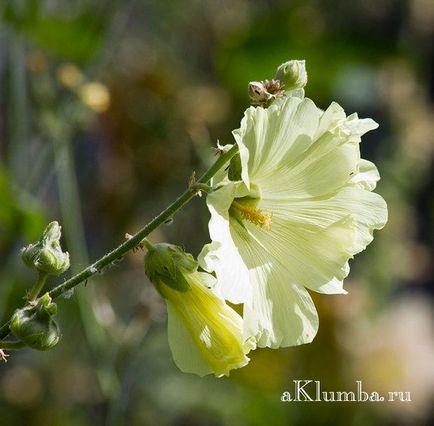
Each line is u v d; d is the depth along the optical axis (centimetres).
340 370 112
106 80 104
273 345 57
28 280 95
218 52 108
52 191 107
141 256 97
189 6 122
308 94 112
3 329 57
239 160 56
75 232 85
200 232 106
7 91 91
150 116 104
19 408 103
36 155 97
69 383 104
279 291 58
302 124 56
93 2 99
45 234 57
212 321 57
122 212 107
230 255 55
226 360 57
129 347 87
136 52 118
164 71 107
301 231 58
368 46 108
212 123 108
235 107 108
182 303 57
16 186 86
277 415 106
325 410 111
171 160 104
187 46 122
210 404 104
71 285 57
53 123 87
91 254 108
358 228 58
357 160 57
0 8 91
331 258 58
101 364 86
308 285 58
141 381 103
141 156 104
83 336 103
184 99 104
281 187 58
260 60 106
